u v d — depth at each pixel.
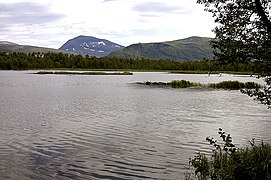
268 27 10.79
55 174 14.73
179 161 16.48
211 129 25.38
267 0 10.82
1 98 50.97
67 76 137.88
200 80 106.69
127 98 51.03
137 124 27.62
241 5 11.19
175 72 183.38
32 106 40.78
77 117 31.64
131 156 17.53
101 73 158.38
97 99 49.59
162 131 24.55
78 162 16.50
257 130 24.77
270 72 10.64
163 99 49.41
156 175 14.49
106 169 15.41
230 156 12.48
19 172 14.95
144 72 195.50
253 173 10.81
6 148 19.31
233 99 49.25
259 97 11.07
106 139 21.81
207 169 12.77
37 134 23.45
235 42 11.04
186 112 35.28
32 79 112.50
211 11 11.70
